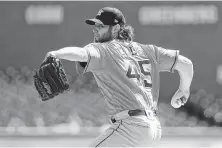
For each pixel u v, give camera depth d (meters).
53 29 59.19
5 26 58.94
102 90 13.93
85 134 33.50
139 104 13.57
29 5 58.97
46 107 43.38
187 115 49.19
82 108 44.44
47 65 12.65
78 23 59.22
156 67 14.34
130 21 58.75
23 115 42.78
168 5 58.94
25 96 43.41
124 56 13.79
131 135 13.36
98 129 41.97
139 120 13.43
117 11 14.38
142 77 13.91
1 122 41.81
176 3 59.06
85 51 13.14
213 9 59.12
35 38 59.00
